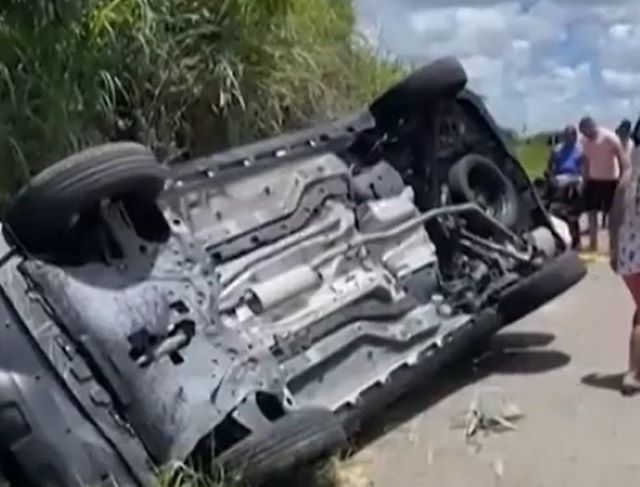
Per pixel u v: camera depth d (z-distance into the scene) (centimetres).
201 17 576
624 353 553
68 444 343
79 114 509
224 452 356
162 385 366
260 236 455
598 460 417
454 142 554
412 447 438
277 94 599
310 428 363
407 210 519
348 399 434
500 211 557
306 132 514
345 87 694
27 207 374
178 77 560
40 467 338
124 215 397
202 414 362
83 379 357
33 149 486
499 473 408
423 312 493
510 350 563
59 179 376
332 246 477
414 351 472
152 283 389
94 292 373
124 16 540
